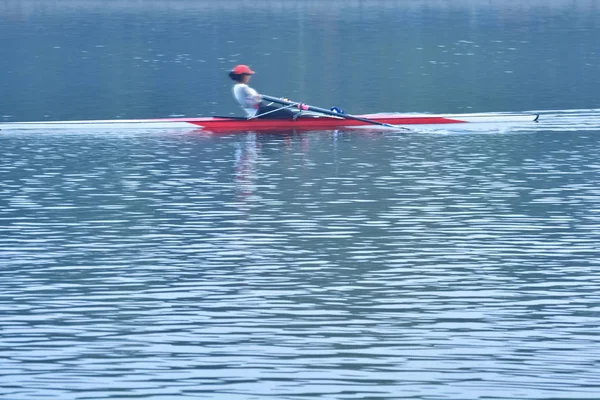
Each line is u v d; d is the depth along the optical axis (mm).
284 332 52625
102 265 64750
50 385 46531
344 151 103562
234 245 69125
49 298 58375
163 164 97438
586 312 54938
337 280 61125
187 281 61281
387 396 45031
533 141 108812
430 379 46625
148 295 58750
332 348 50375
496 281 60594
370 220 75438
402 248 67938
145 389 46062
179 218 76750
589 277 61062
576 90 154375
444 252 66812
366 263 64562
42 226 74688
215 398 45094
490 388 45562
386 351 49938
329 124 117000
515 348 50031
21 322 54469
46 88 164500
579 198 81812
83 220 76375
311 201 81750
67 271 63562
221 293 58938
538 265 63719
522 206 79375
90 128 117188
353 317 54656
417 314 55000
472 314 54906
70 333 52812
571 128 117375
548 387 45562
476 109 135750
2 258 66562
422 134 114062
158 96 153000
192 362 48906
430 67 194375
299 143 108375
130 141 109938
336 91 160375
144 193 85312
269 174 92562
